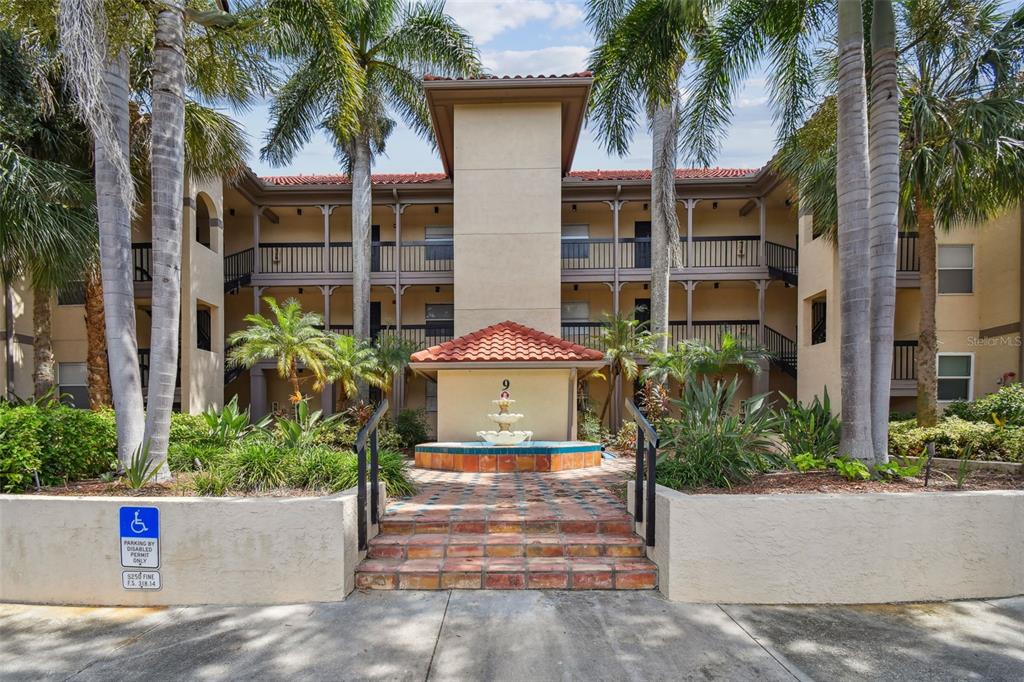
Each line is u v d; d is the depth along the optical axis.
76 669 3.64
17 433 5.36
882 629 4.16
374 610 4.46
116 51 6.03
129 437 5.95
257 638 4.02
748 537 4.62
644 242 17.70
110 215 5.96
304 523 4.66
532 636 4.02
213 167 12.65
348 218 19.33
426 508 6.20
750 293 18.56
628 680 3.45
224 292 16.72
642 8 9.73
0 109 8.76
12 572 4.76
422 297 18.81
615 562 5.06
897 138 6.09
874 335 6.05
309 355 12.49
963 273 14.56
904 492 4.97
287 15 9.32
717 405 6.00
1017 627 4.21
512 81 12.44
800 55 8.93
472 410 10.88
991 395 11.28
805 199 11.84
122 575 4.69
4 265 9.09
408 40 14.14
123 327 5.99
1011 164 9.02
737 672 3.55
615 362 13.92
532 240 12.95
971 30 8.87
